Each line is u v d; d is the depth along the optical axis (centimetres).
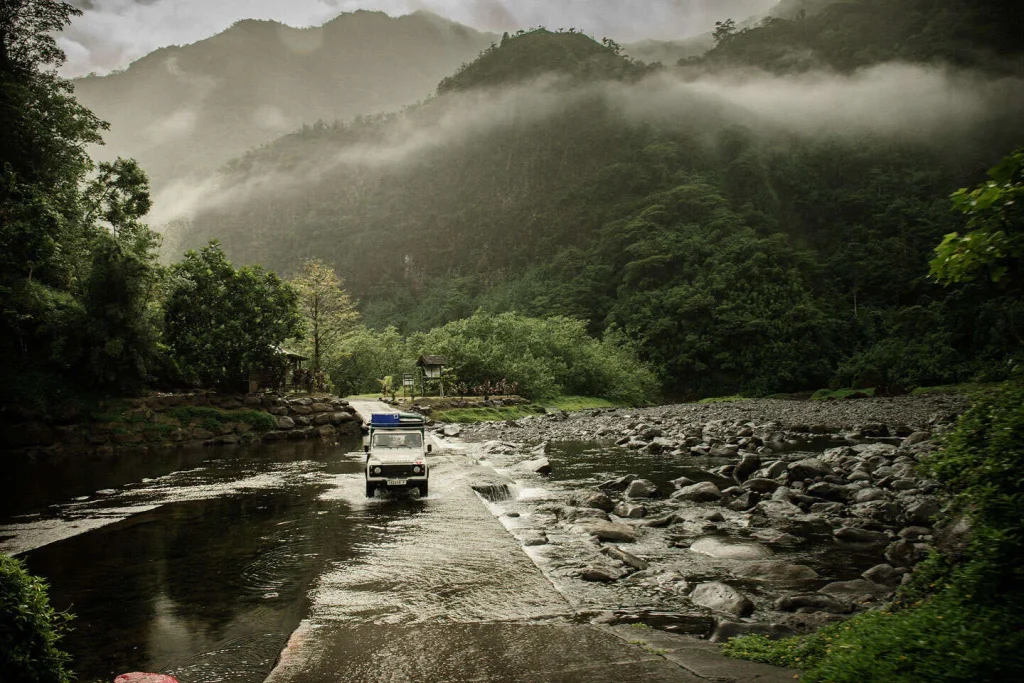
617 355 7938
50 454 2542
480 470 2075
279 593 896
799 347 9625
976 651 435
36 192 2791
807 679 510
